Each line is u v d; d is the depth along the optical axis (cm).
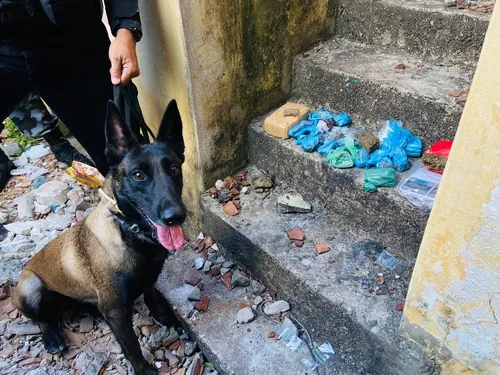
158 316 245
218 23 227
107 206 197
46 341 231
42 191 331
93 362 225
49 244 229
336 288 209
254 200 267
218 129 261
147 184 179
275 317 229
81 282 212
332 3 286
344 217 245
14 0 187
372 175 217
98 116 244
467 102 120
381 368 196
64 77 224
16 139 406
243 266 259
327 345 217
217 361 213
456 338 159
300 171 257
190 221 298
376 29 283
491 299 140
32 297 221
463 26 243
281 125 261
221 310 234
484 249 134
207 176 270
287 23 263
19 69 215
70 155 362
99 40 224
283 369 205
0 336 242
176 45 223
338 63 269
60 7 186
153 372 218
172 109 189
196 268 259
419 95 227
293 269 220
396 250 224
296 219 251
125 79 201
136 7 201
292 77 289
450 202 136
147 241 196
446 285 151
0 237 299
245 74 258
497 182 121
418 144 231
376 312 196
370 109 254
